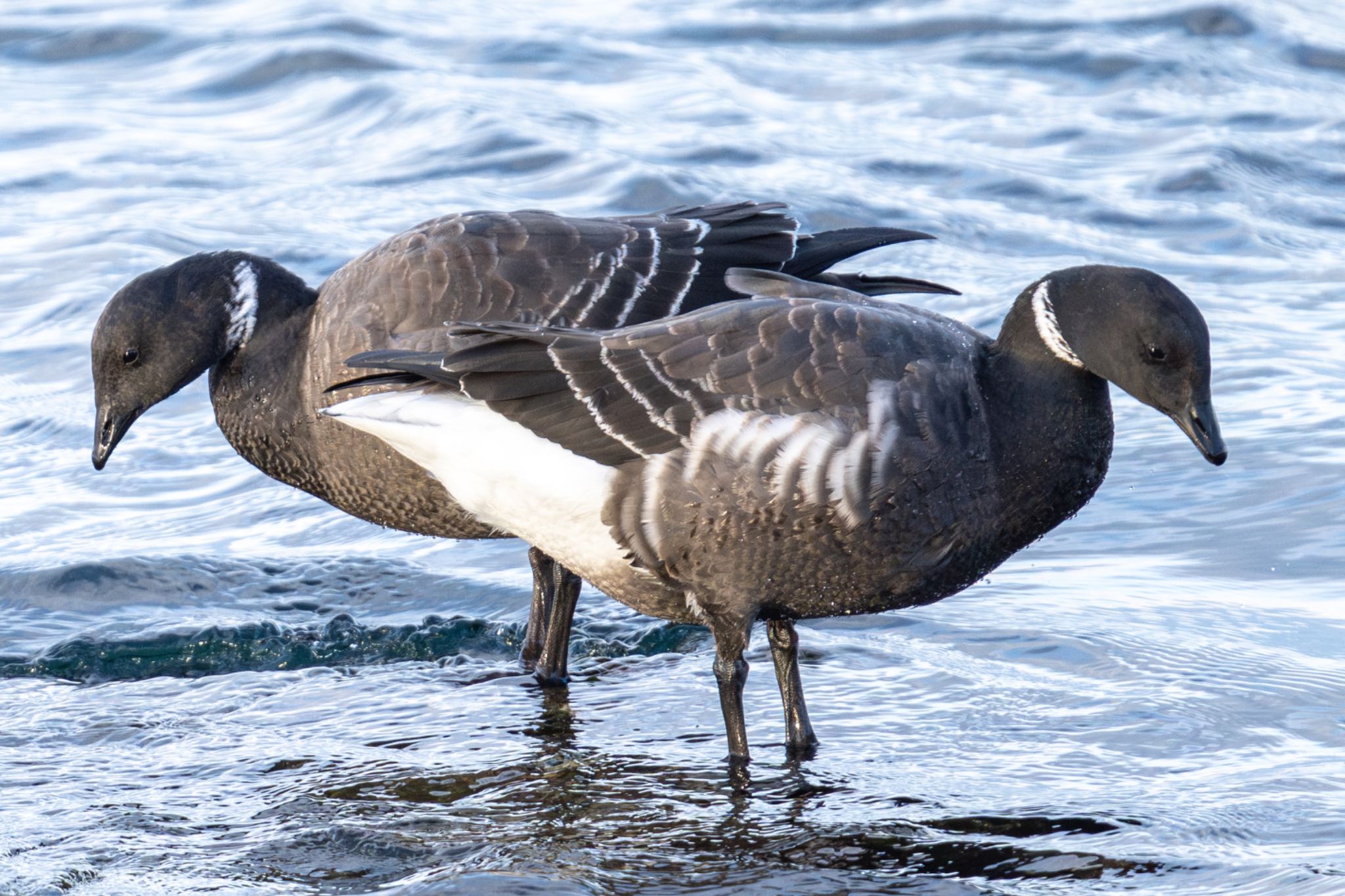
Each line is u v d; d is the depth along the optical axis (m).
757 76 26.25
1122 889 8.25
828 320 9.74
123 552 13.75
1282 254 19.58
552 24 28.77
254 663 12.00
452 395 10.12
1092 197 21.19
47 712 10.92
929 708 10.66
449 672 11.80
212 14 29.28
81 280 19.17
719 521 9.59
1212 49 26.31
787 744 10.27
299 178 22.48
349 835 9.00
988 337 10.84
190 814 9.35
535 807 9.41
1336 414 15.19
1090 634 11.54
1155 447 14.98
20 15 29.36
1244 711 10.29
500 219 12.23
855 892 8.29
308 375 12.02
